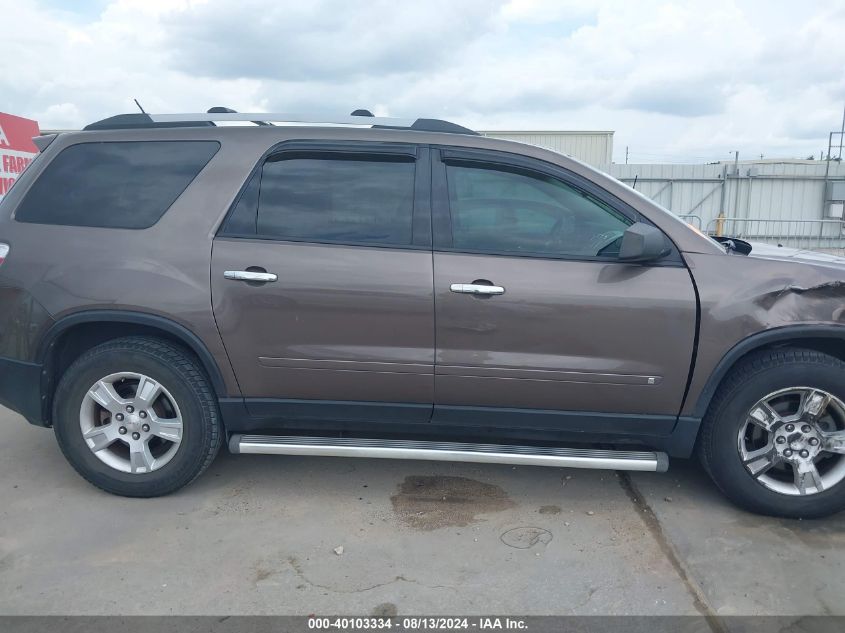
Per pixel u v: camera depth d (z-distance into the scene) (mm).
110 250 3328
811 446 3260
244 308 3262
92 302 3295
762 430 3369
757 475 3309
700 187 19844
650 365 3199
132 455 3447
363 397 3363
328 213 3332
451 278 3191
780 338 3135
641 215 3277
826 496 3266
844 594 2764
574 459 3340
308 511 3447
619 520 3377
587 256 3240
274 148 3393
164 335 3477
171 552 3051
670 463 4059
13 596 2715
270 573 2900
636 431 3338
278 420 3465
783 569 2939
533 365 3225
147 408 3402
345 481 3801
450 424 3418
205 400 3400
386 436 3699
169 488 3496
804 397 3221
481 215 3309
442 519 3385
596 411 3314
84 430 3449
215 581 2836
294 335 3273
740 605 2697
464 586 2822
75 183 3465
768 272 3182
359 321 3240
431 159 3367
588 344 3195
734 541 3170
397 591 2783
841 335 3127
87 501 3516
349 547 3113
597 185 3309
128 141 3494
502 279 3180
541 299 3162
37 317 3342
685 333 3160
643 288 3162
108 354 3340
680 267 3201
